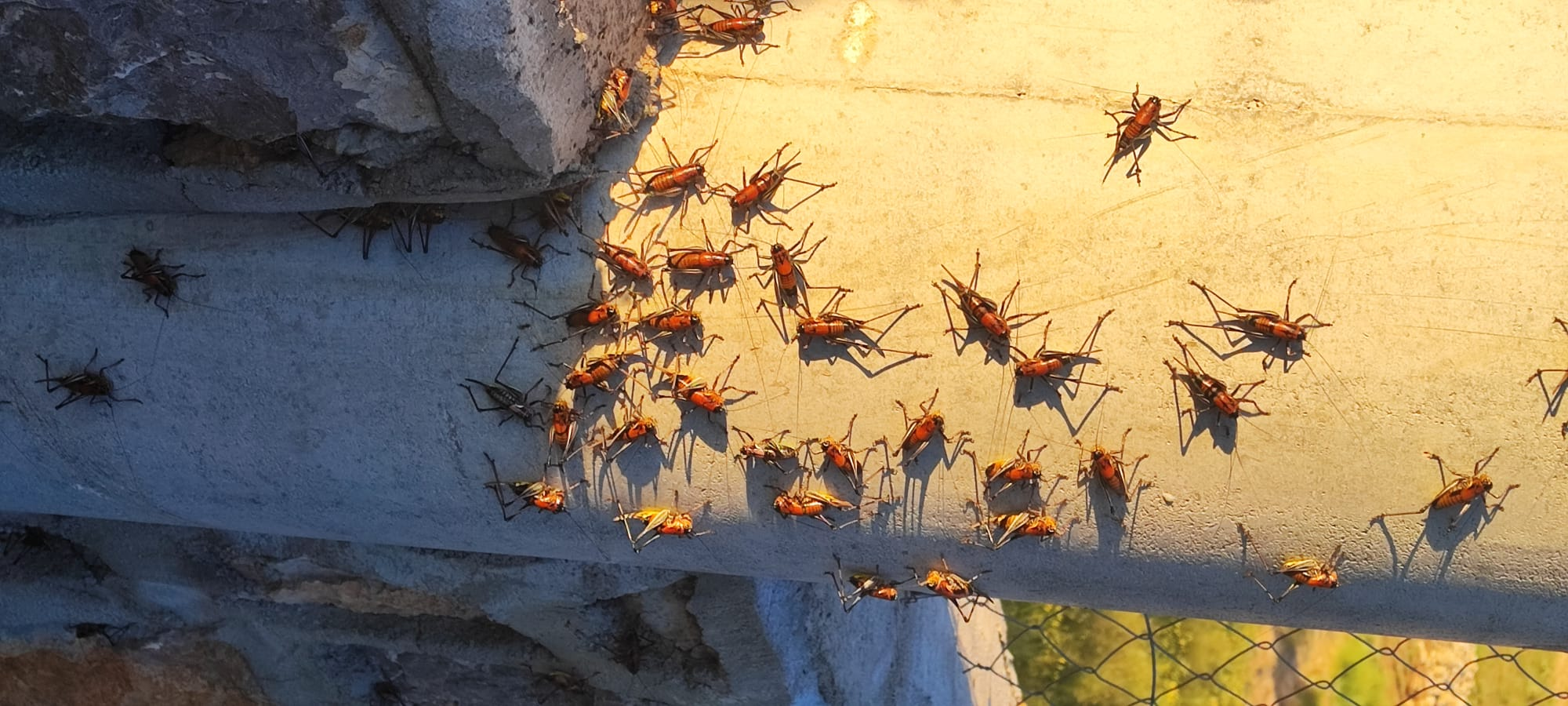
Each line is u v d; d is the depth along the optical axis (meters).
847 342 0.66
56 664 0.97
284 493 0.73
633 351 0.68
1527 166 0.62
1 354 0.71
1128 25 0.66
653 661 0.90
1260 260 0.63
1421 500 0.62
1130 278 0.64
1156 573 0.67
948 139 0.66
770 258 0.67
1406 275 0.62
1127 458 0.65
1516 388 0.61
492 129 0.62
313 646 0.94
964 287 0.65
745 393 0.67
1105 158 0.65
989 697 1.30
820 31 0.68
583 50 0.63
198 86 0.60
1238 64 0.65
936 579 0.69
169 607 0.92
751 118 0.68
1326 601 0.66
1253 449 0.64
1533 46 0.63
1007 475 0.66
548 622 0.87
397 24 0.57
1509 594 0.63
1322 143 0.63
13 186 0.68
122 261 0.70
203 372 0.70
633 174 0.68
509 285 0.68
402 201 0.66
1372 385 0.62
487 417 0.70
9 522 0.90
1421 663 1.59
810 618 0.90
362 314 0.69
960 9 0.67
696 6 0.70
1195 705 1.59
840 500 0.68
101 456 0.73
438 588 0.86
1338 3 0.65
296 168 0.65
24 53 0.59
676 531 0.70
